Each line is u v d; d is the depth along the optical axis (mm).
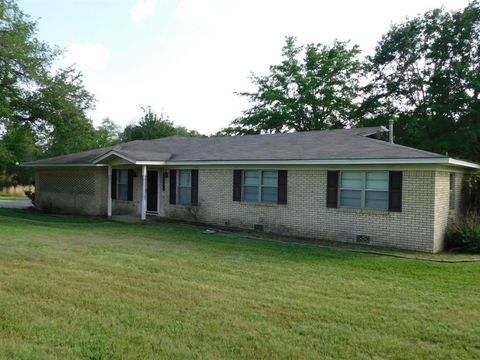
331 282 6992
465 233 10828
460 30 28578
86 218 17453
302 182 12984
